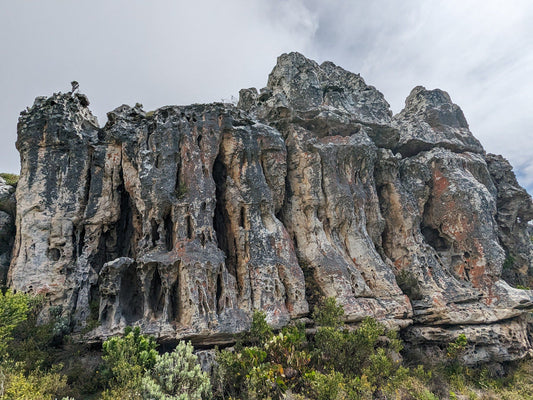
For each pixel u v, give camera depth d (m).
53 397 14.28
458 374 24.38
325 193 28.94
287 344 18.11
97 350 18.72
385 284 26.80
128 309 20.69
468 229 32.84
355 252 27.94
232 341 19.95
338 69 44.12
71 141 24.56
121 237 24.91
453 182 34.88
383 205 33.75
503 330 27.98
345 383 18.12
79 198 23.83
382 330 21.11
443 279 30.27
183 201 22.73
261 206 25.56
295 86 35.97
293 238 28.05
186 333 18.92
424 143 38.69
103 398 14.14
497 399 22.36
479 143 43.66
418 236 32.06
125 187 24.22
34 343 17.73
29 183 23.09
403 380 20.05
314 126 32.38
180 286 20.59
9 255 24.39
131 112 27.62
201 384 15.33
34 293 20.84
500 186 41.91
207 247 21.84
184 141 24.22
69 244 22.70
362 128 33.59
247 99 38.72
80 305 20.77
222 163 26.55
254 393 15.18
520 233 41.78
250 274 22.95
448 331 26.86
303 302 23.31
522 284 38.22
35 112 24.58
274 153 27.81
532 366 27.64
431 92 47.03
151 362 15.94
